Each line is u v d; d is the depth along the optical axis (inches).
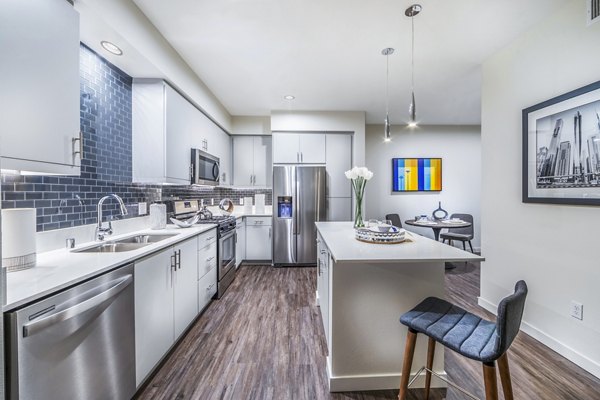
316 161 161.5
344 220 161.9
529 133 79.7
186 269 81.7
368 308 59.6
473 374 65.1
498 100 92.4
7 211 44.7
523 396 57.9
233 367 67.9
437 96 136.1
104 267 47.7
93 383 45.2
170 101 92.0
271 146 173.9
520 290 41.1
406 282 59.8
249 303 106.7
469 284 129.1
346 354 59.9
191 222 101.2
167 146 89.9
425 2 69.1
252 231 164.4
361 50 92.4
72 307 39.6
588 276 65.6
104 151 77.0
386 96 136.2
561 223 71.7
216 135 143.6
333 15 74.3
